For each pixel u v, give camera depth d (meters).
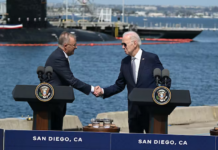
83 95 34.50
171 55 88.81
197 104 35.78
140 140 7.70
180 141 7.68
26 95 8.08
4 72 57.12
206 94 40.25
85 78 52.59
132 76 9.33
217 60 80.50
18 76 53.56
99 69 62.12
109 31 129.38
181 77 53.72
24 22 102.56
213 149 7.69
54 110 8.64
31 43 99.38
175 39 130.25
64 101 8.12
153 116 8.26
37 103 8.23
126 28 129.50
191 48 108.00
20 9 101.62
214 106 15.26
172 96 8.04
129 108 9.35
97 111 29.67
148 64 9.23
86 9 140.75
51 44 96.88
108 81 50.94
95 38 115.12
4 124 12.38
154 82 9.22
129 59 9.44
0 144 7.74
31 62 71.00
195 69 64.50
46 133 7.73
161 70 9.16
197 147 7.69
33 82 49.25
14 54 80.75
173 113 14.48
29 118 12.82
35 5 102.88
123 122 13.98
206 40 148.75
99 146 7.74
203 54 93.19
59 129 8.96
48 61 9.09
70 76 9.10
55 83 9.06
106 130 8.14
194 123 14.69
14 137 7.73
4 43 97.19
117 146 7.72
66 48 9.05
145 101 8.08
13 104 31.64
